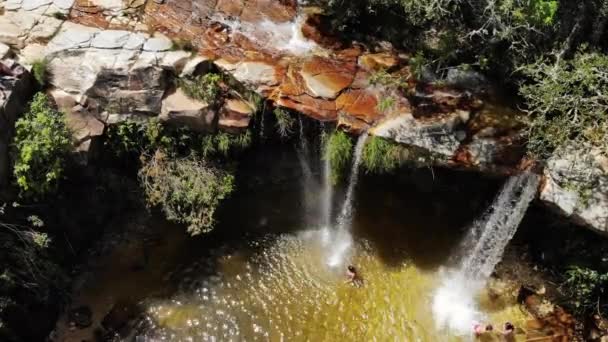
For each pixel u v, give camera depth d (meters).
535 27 11.67
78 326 12.22
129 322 12.39
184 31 13.20
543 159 11.89
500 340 12.55
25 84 12.00
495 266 13.70
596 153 11.46
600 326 12.66
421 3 11.80
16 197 11.35
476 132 12.06
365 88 12.58
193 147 12.85
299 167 14.35
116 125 12.57
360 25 13.77
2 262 10.98
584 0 11.85
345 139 12.23
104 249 13.48
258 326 12.56
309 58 13.05
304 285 13.32
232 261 13.58
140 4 13.56
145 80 12.39
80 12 13.29
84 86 12.37
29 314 11.48
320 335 12.53
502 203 12.95
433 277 13.66
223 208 14.27
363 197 14.64
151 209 13.57
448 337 12.61
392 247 14.16
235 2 13.98
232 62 12.74
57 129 11.72
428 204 14.64
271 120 12.96
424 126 11.98
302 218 14.47
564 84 11.12
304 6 14.16
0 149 11.01
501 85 12.74
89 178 12.75
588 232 12.53
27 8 13.18
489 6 11.23
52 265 11.86
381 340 12.53
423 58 12.73
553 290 13.20
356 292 13.30
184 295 12.93
